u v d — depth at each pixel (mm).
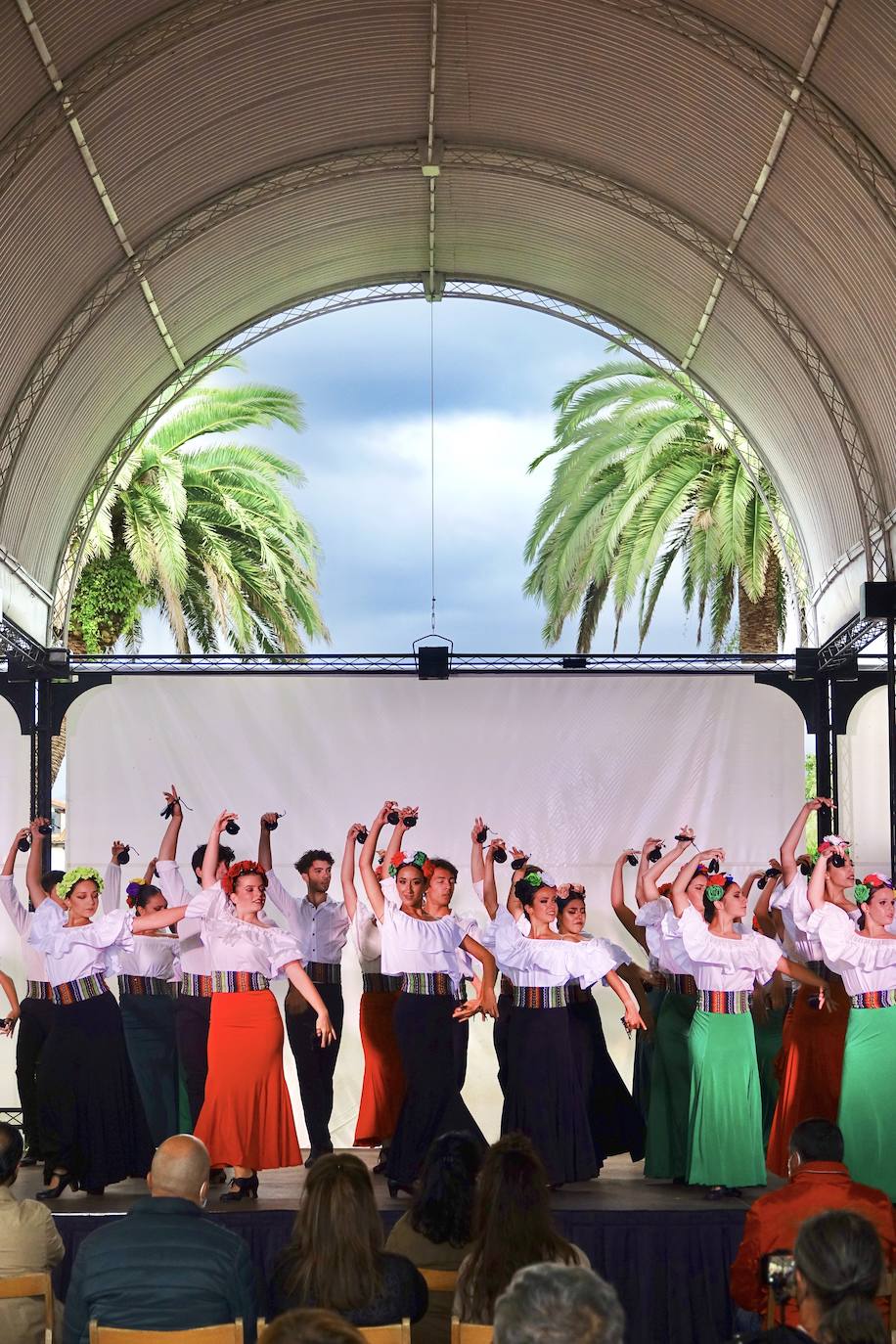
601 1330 2594
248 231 12539
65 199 10422
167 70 9984
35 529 12633
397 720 12094
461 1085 8055
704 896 7707
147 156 10734
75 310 11664
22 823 12203
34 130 9594
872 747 12438
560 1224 7039
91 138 10125
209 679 12086
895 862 10570
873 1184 7469
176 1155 4641
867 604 10812
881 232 10219
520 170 11984
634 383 20125
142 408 14078
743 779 12125
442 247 13750
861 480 11914
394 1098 8695
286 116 11180
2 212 9930
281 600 21734
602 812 12055
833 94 9602
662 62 10328
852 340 11414
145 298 12375
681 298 13156
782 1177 8547
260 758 12016
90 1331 4207
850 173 9914
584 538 20047
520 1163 4574
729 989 7633
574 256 13438
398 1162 7641
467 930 7934
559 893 8008
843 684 12250
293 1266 4426
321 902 8961
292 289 14070
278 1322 2680
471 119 11539
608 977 7836
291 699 12094
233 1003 7465
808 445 12875
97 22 9156
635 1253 7047
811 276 11328
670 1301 6996
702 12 9617
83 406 12695
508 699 12141
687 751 12133
